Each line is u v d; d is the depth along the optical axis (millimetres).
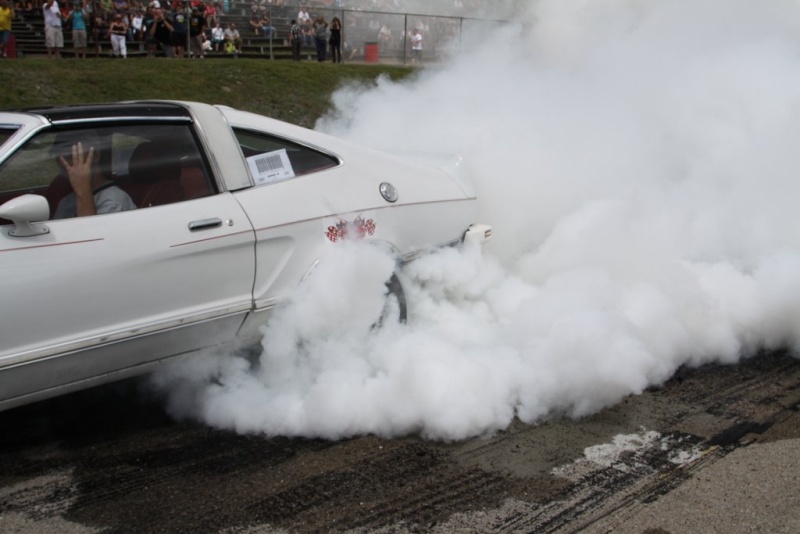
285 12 22234
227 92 16312
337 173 3846
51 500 2846
